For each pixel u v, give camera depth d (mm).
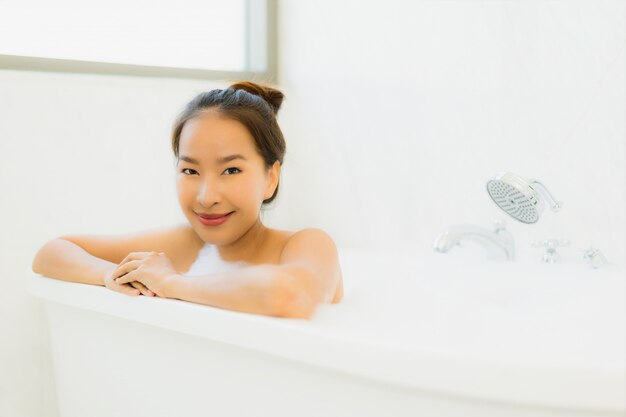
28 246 1417
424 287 1352
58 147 1453
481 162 1561
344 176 1835
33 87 1408
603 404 665
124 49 1613
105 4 1570
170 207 1672
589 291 1267
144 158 1609
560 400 670
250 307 849
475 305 1243
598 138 1380
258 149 1016
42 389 1461
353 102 1800
